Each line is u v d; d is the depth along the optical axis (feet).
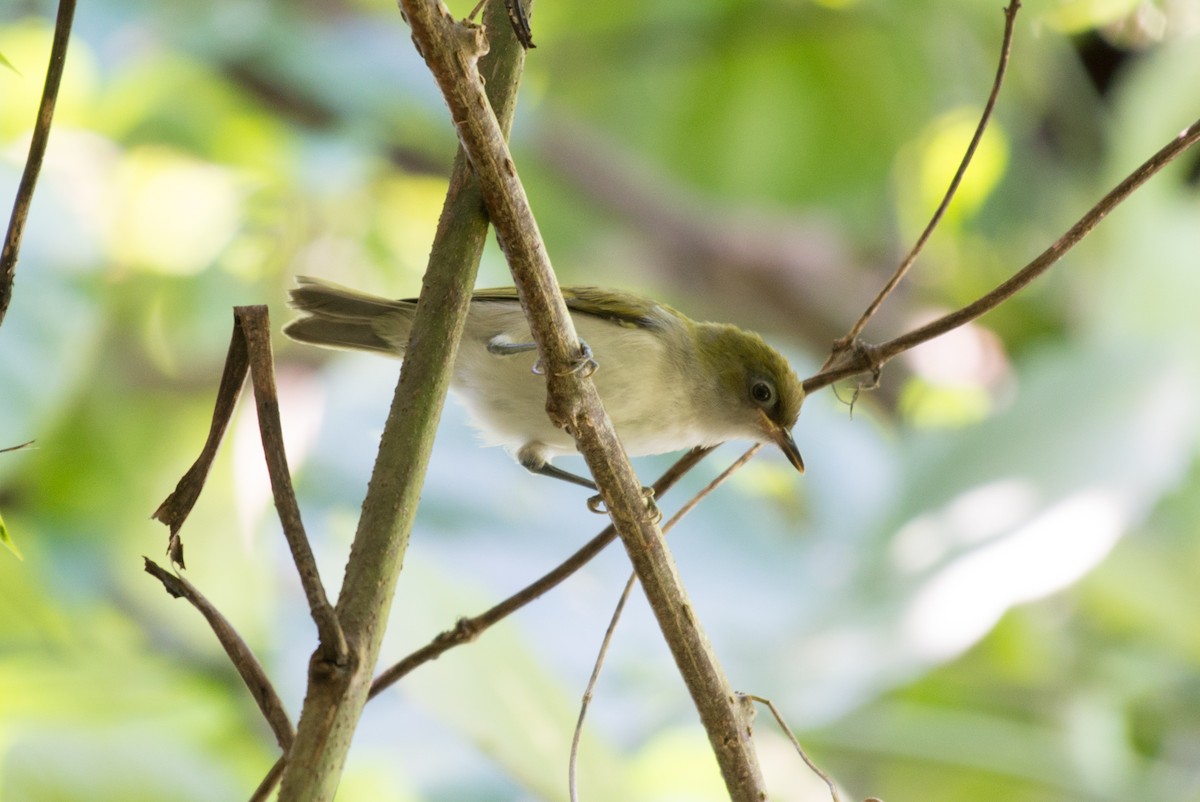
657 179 49.83
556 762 24.49
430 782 30.48
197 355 43.45
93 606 39.93
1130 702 35.68
